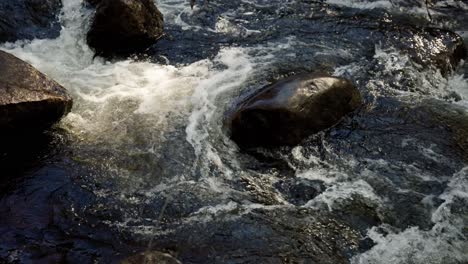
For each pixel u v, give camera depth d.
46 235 5.75
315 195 6.30
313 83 7.20
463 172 6.67
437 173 6.66
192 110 7.79
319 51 9.34
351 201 6.21
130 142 7.20
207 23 10.29
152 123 7.54
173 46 9.50
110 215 6.03
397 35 9.64
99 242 5.67
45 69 8.76
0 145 7.12
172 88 8.30
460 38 9.47
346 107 7.51
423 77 8.59
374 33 9.81
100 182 6.52
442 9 11.08
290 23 10.30
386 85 8.36
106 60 9.12
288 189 6.41
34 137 7.26
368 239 5.72
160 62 9.04
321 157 6.88
